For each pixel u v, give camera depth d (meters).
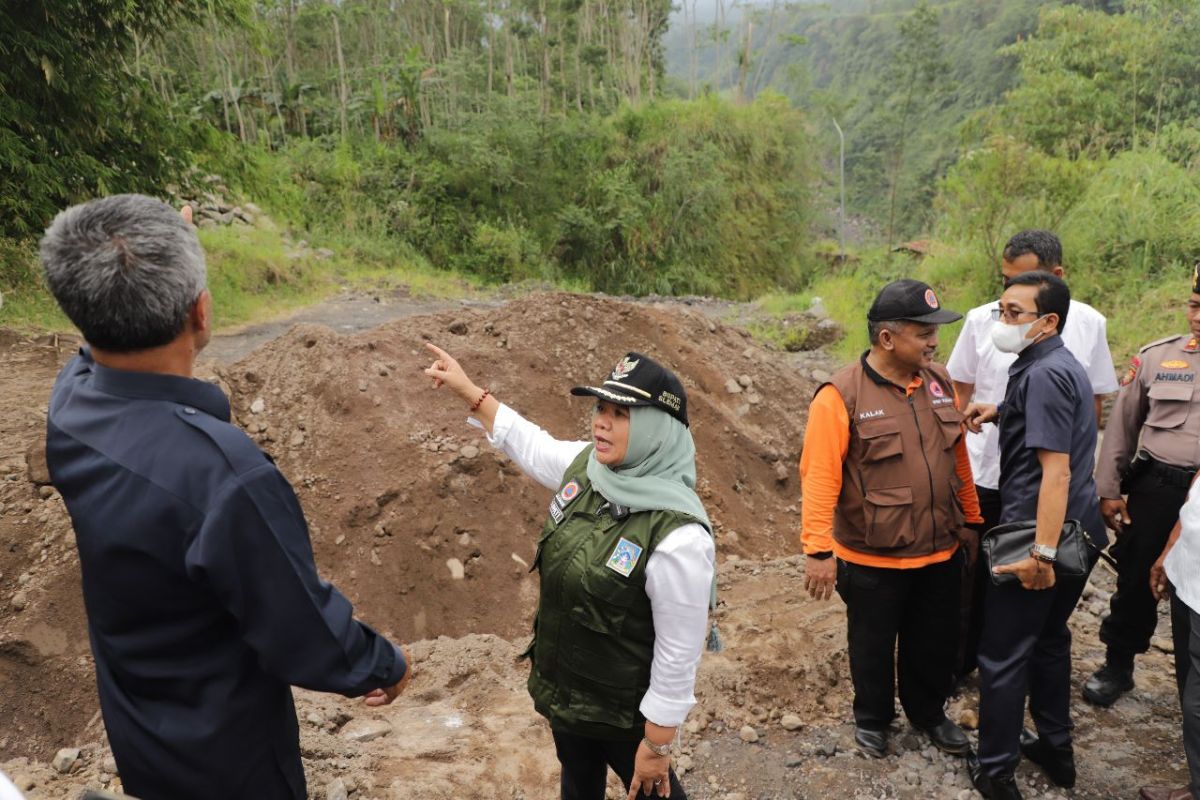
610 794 2.94
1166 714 3.50
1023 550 2.76
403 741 3.14
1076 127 17.27
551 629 2.09
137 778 1.55
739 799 2.99
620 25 39.97
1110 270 9.52
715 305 15.59
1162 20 18.20
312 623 1.47
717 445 6.33
